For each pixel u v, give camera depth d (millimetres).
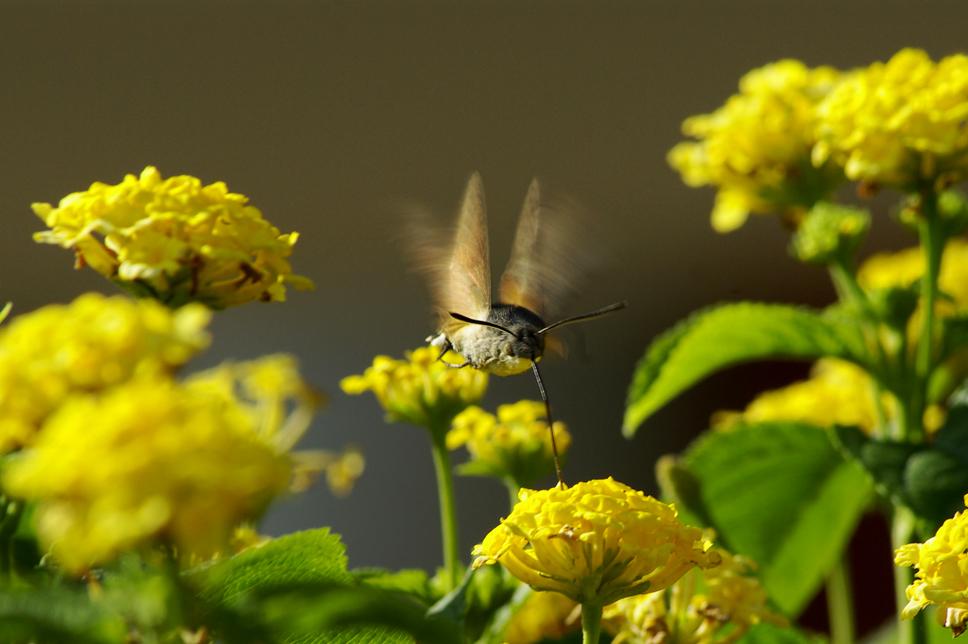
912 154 665
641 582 593
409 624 549
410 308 1406
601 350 1445
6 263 1340
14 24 1464
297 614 552
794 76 697
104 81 1459
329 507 1221
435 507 1244
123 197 604
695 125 704
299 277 614
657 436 1415
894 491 657
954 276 746
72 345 562
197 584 563
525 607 637
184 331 566
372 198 1467
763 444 694
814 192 696
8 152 1391
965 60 667
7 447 563
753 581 620
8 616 520
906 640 661
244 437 530
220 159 1451
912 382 683
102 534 486
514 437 654
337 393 1319
